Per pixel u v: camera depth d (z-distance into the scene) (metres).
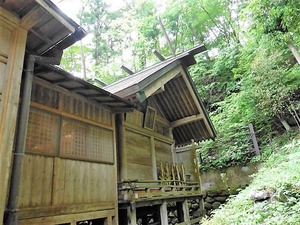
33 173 4.17
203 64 17.50
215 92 16.69
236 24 18.17
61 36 3.93
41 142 4.44
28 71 3.82
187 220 7.97
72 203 4.77
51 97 4.83
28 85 3.78
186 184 8.99
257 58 11.06
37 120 4.45
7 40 3.37
